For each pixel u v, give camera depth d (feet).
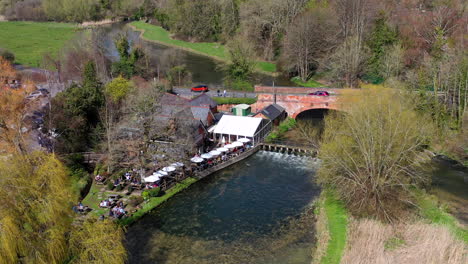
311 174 222.89
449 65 258.98
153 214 182.60
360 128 180.04
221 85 377.09
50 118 211.00
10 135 184.85
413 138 188.96
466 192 192.54
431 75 269.85
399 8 425.28
